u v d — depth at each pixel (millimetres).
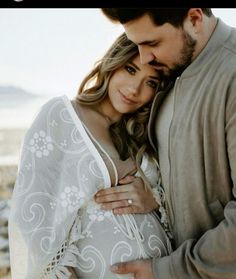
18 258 1628
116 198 1705
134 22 1529
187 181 1635
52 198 1644
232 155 1545
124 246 1656
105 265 1635
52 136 1678
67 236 1631
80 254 1647
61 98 1738
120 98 1752
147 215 1754
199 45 1606
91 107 1797
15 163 4836
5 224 3980
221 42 1616
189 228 1668
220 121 1552
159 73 1696
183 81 1652
